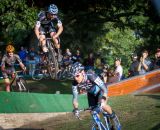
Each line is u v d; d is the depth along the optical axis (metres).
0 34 25.62
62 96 11.58
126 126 10.00
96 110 7.78
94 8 23.91
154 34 26.84
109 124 8.07
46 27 9.04
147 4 24.45
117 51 31.50
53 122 11.27
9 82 12.80
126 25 26.17
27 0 18.53
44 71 17.39
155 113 10.68
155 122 9.88
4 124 11.12
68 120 11.30
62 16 19.77
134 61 13.95
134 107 11.56
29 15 17.23
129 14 25.22
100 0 23.28
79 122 10.95
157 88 13.20
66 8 22.45
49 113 12.03
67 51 18.91
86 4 23.16
